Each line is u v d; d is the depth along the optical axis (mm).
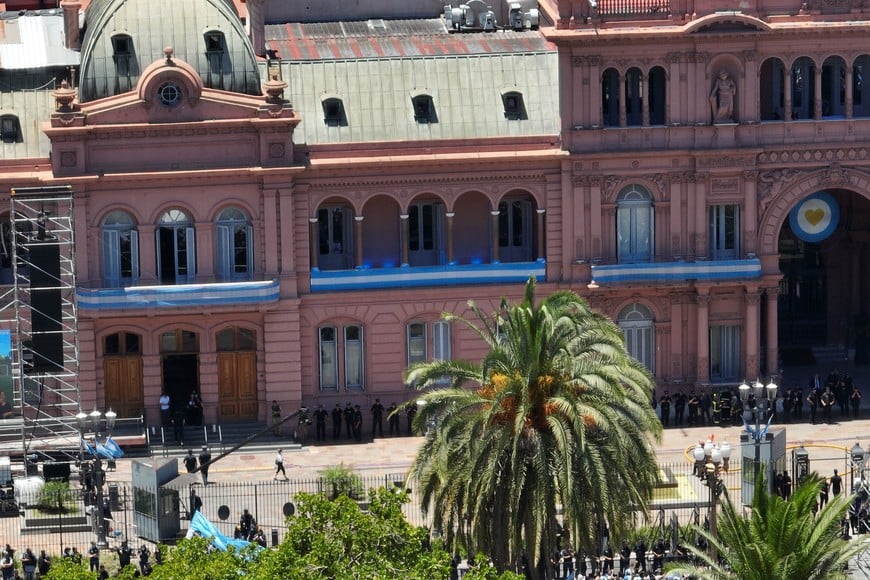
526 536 133250
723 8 177625
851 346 195375
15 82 177875
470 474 132250
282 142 174000
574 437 132375
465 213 180750
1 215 174875
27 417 173500
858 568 143000
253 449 173375
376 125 177625
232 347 176500
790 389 180500
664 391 181500
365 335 178500
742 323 181750
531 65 181500
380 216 179750
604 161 178375
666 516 154625
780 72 181125
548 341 133750
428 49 183625
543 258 180000
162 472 150625
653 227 180250
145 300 172375
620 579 141625
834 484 154625
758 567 118250
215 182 174000
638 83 178625
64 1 180125
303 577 114125
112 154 173000
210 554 120250
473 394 134625
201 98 172750
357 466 168500
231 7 182750
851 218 194125
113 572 144375
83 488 156875
